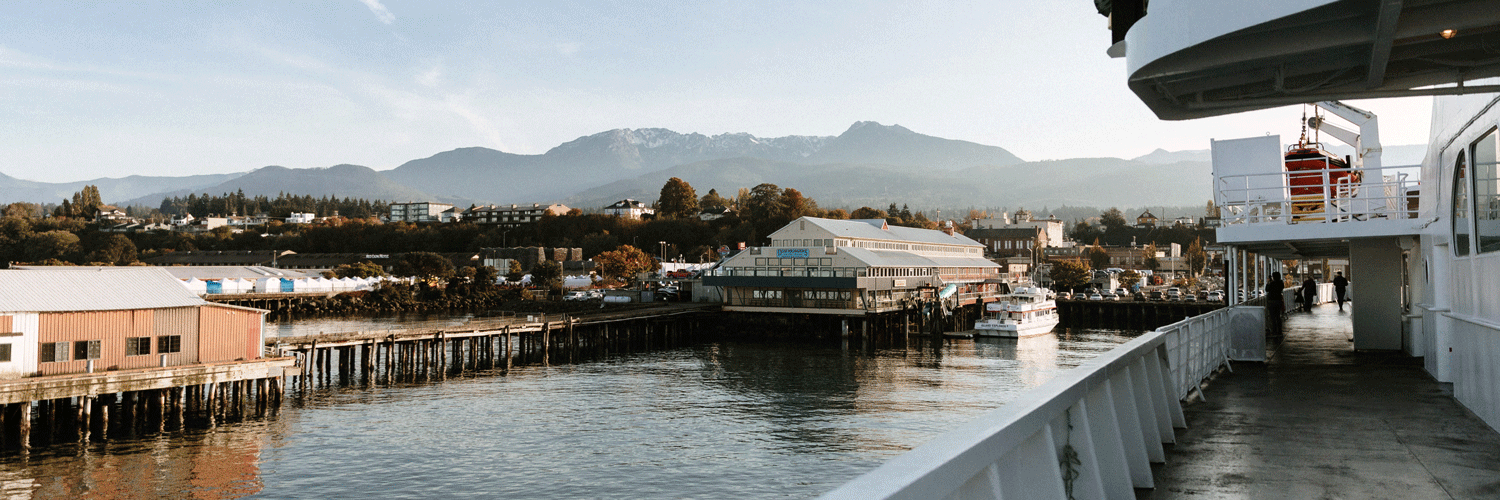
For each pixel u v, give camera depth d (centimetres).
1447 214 1059
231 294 10769
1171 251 18450
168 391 3884
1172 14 585
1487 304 868
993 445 324
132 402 3762
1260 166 1571
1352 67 618
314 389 4947
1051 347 7519
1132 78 664
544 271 13625
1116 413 650
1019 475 378
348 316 10950
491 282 13538
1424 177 1293
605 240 18325
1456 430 873
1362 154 1948
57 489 2817
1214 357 1350
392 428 3822
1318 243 1836
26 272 3809
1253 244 1889
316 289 12181
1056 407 434
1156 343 816
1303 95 676
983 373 5769
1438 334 1210
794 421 4050
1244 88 689
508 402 4531
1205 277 16712
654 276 13638
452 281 13300
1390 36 524
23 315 3478
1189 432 879
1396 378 1269
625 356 6875
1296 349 1733
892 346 7669
